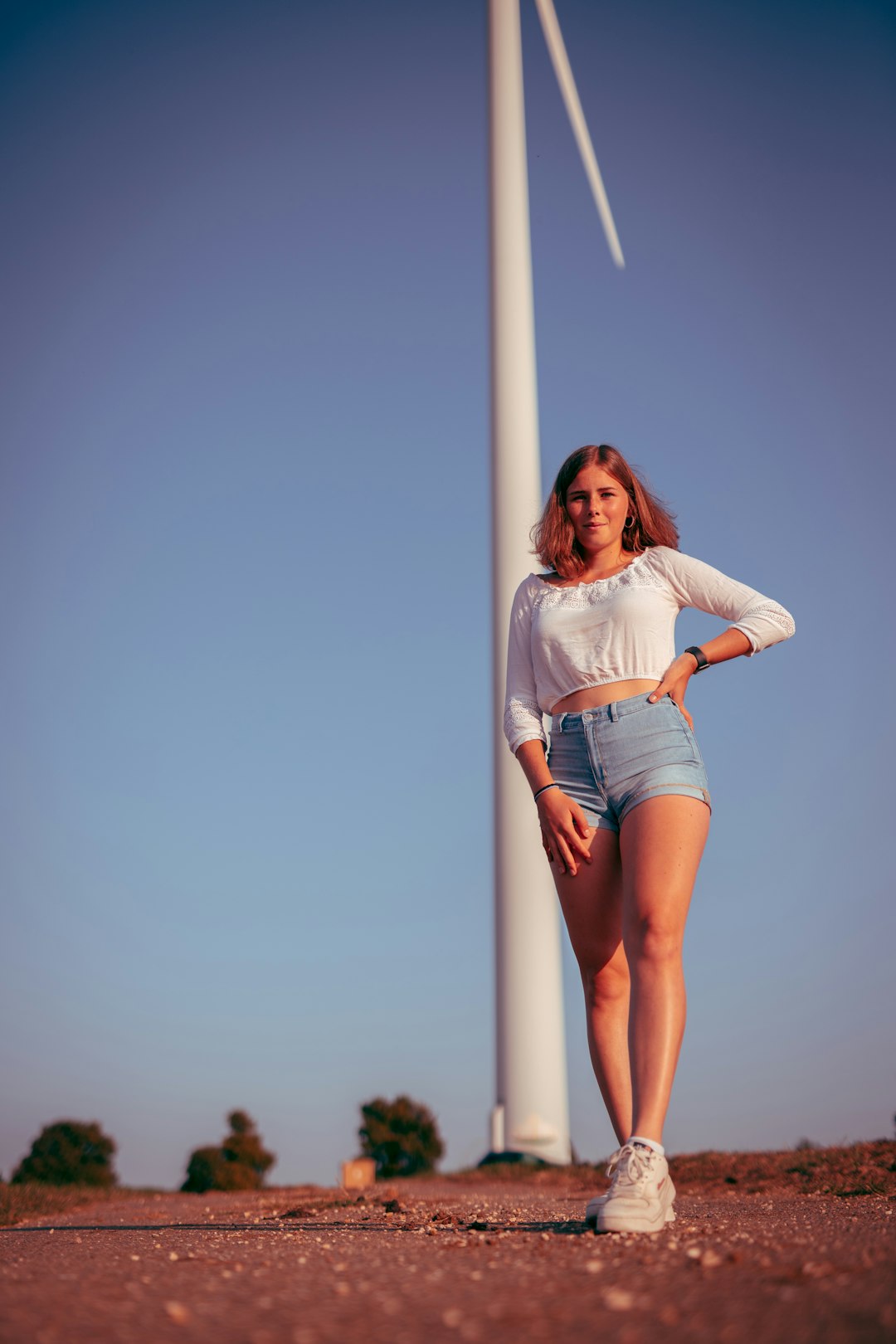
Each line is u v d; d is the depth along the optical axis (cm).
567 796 329
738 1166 728
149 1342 154
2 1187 788
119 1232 391
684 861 305
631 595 335
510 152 1506
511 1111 1262
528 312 1456
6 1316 173
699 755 324
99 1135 1265
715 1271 196
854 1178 588
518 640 363
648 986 294
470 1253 243
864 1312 155
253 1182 1023
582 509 352
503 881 1322
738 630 331
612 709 323
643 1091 286
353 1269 223
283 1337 156
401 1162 1275
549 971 1296
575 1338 151
